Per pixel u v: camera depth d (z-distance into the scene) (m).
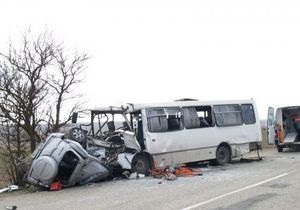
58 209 10.29
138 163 16.77
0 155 18.44
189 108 18.81
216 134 19.58
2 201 12.22
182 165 18.45
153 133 17.20
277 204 9.49
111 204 10.55
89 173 14.95
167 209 9.44
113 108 17.45
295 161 19.55
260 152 26.44
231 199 10.34
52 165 14.03
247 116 21.06
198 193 11.60
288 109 25.84
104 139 17.09
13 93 18.67
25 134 18.83
